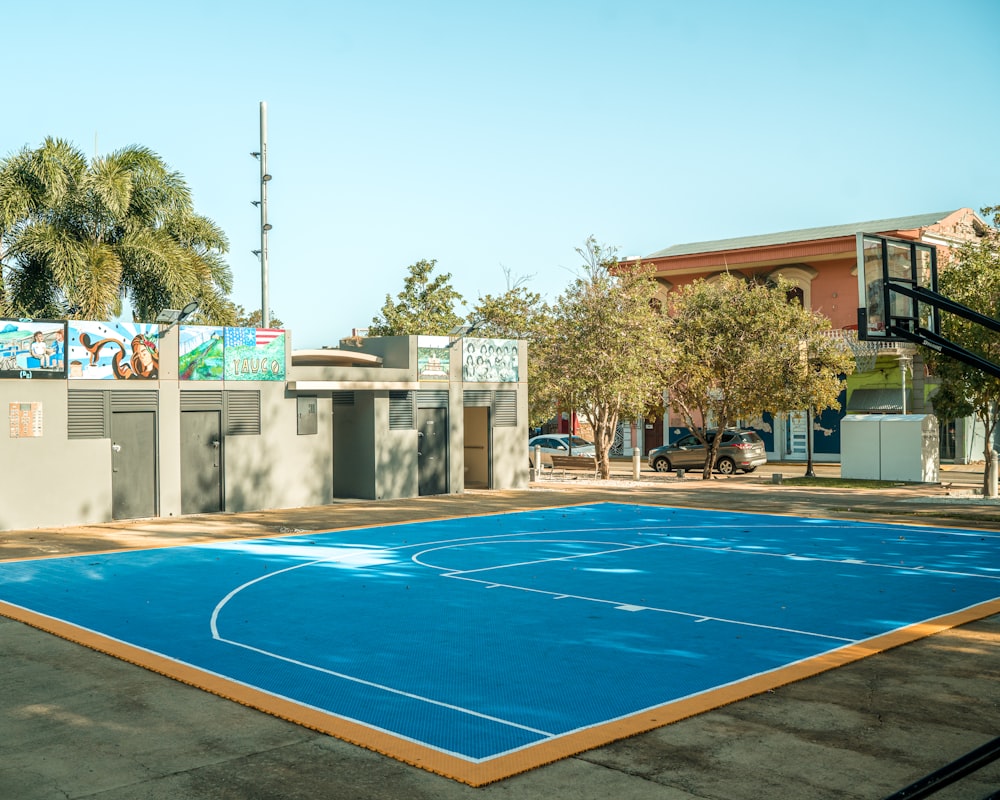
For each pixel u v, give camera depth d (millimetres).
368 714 8930
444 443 30625
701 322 34625
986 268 26000
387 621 12852
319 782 7340
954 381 25922
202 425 25219
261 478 26141
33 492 22359
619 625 12539
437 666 10578
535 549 19375
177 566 17453
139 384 24016
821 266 45281
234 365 25625
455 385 30797
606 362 33938
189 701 9453
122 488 23875
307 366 28266
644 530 22328
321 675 10250
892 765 7617
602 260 34938
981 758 6020
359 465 29141
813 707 9109
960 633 12125
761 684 9805
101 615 13367
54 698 9570
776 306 33844
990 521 23344
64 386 22797
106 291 28641
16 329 22078
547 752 7895
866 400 43938
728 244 52750
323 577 16250
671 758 7793
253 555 18719
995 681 9984
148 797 7043
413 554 18766
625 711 8969
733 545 19828
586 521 24078
